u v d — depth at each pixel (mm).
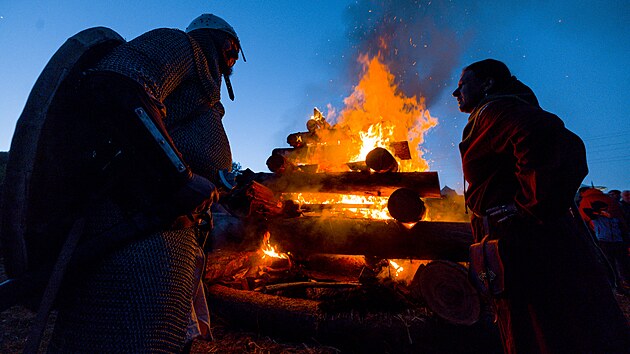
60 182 992
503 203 1399
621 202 6305
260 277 3346
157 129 917
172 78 1095
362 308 2443
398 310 2404
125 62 961
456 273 2186
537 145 1196
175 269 1048
